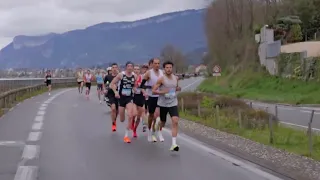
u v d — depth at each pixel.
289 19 56.12
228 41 74.75
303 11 56.31
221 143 12.43
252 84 53.94
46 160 9.70
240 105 23.36
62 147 11.41
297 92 42.72
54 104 26.59
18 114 20.06
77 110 22.62
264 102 38.62
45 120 17.73
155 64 12.05
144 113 14.51
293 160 9.84
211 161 9.83
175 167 9.12
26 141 12.34
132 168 8.96
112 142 12.31
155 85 11.11
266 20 63.69
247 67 60.62
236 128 16.30
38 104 26.41
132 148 11.38
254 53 61.41
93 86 64.06
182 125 17.11
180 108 24.06
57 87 54.25
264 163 9.62
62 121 17.45
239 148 11.53
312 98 36.53
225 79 64.31
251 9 68.38
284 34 55.53
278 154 10.62
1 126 15.71
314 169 8.87
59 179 7.98
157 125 12.73
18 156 10.14
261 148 11.53
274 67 52.03
